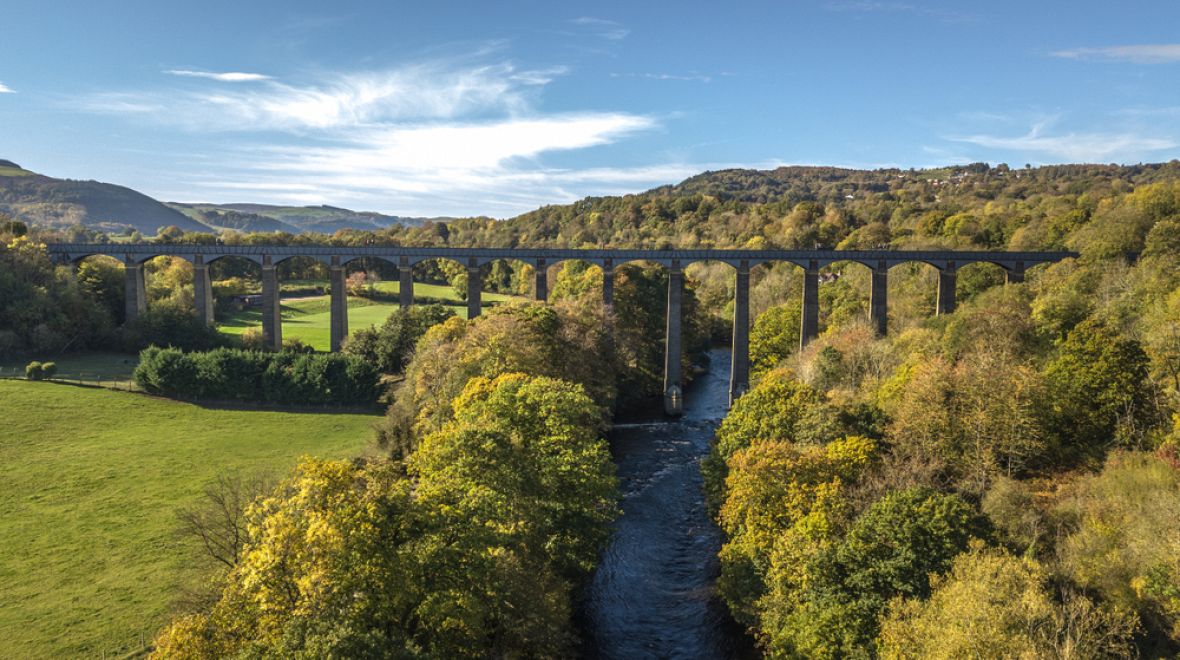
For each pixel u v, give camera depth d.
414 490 43.09
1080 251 108.00
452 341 78.44
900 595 30.44
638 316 116.75
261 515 29.89
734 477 45.88
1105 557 33.81
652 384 111.25
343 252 110.44
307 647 21.48
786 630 33.81
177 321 113.25
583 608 46.03
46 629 38.72
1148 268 82.94
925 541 32.88
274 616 24.92
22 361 102.06
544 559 39.84
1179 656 27.95
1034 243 129.75
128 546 49.06
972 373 52.12
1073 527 38.94
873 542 33.72
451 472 38.16
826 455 44.16
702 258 105.00
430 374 68.38
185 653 24.67
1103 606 31.38
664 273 127.62
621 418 96.25
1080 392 51.91
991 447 46.72
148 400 89.06
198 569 41.41
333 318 111.62
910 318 106.31
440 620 28.31
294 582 25.52
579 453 46.88
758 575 39.53
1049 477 47.53
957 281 120.94
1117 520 37.31
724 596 42.75
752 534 40.94
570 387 56.72
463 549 29.62
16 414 78.94
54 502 56.91
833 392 58.16
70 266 118.88
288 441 75.69
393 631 26.52
